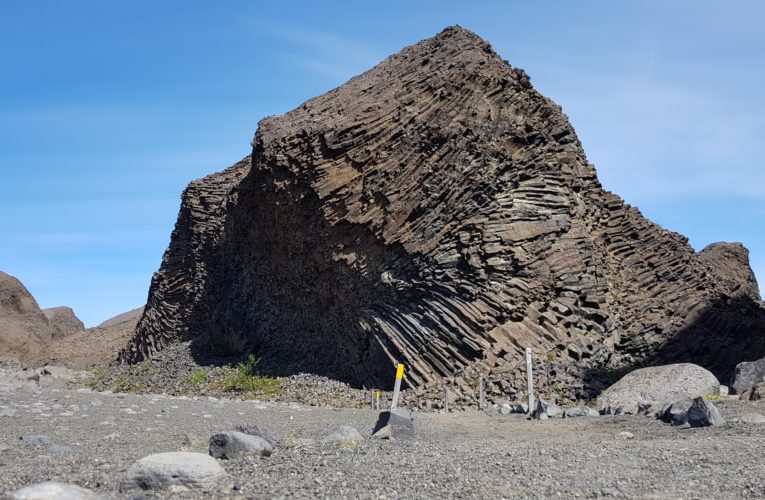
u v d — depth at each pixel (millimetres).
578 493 8516
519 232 28094
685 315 32125
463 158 28641
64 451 11289
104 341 58688
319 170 29828
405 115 29859
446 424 17812
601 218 34469
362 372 28094
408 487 8766
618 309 30797
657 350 30016
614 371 26578
